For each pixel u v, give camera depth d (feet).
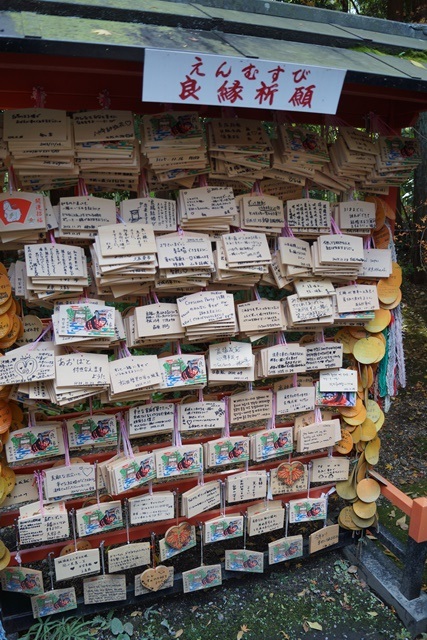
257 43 4.56
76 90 5.20
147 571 6.28
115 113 4.94
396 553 6.82
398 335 6.90
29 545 7.48
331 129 7.41
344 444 7.00
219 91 4.05
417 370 14.11
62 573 5.99
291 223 5.93
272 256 6.01
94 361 5.29
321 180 6.02
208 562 7.31
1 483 5.42
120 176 5.22
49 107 5.74
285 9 5.70
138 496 6.19
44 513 5.71
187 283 5.56
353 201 6.18
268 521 6.73
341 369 6.66
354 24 6.04
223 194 5.49
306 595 6.90
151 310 5.49
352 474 7.13
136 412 5.88
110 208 5.18
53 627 6.17
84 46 3.56
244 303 5.89
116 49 3.63
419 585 6.51
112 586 6.26
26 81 5.03
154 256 5.22
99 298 5.70
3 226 4.81
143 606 6.73
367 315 6.45
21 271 5.09
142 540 7.72
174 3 5.16
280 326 6.04
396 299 6.66
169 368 5.70
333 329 9.29
